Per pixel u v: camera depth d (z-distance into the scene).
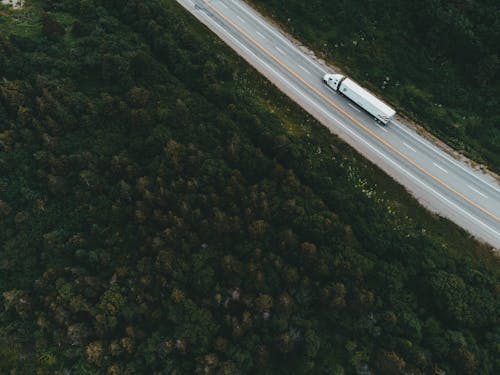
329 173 83.31
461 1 95.56
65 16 93.62
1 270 69.31
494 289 72.38
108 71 82.06
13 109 73.44
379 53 99.62
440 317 71.44
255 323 66.12
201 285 67.44
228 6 104.62
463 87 97.12
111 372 62.25
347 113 91.94
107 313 64.38
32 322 67.12
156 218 69.12
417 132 91.06
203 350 63.16
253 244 70.31
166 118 79.69
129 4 95.38
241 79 93.81
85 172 70.69
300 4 102.31
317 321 68.44
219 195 73.38
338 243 71.31
